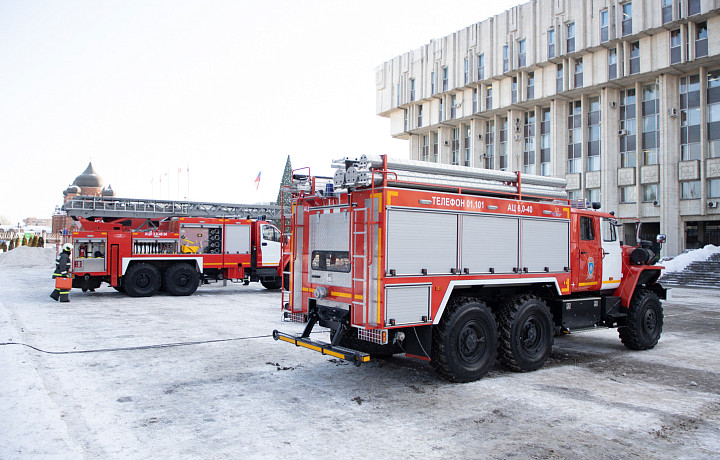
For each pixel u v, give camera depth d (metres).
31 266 40.75
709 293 21.00
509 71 38.78
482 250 6.93
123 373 7.02
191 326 11.09
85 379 6.67
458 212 6.67
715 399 6.10
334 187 6.66
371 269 6.03
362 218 6.23
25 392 5.63
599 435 4.86
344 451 4.40
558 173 37.38
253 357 8.11
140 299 16.67
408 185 6.36
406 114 49.94
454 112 44.69
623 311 9.11
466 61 42.72
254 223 19.67
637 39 32.00
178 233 17.97
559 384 6.74
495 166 42.16
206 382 6.63
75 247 16.44
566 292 8.05
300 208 7.50
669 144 31.22
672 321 12.95
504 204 7.24
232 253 18.98
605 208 34.22
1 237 93.06
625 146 34.03
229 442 4.59
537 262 7.63
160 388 6.33
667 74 31.41
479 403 5.83
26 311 13.14
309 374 7.09
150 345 8.96
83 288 17.59
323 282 6.94
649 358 8.49
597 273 8.61
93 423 5.05
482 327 6.84
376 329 5.96
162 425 5.02
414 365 7.71
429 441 4.65
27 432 4.50
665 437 4.83
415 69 47.56
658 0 30.38
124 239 17.03
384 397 6.04
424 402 5.85
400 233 6.09
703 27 29.55
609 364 8.00
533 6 37.31
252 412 5.45
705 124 30.27
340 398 5.98
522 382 6.82
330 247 6.86
